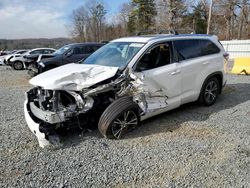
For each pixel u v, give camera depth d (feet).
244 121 17.78
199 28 165.58
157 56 17.43
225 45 64.90
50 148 14.21
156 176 11.45
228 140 14.82
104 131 14.84
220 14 160.66
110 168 12.17
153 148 14.05
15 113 21.22
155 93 16.93
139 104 15.70
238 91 26.96
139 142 14.83
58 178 11.48
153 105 16.74
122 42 18.65
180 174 11.55
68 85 14.12
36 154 13.67
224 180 11.00
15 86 35.83
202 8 161.89
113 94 15.78
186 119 18.34
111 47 18.80
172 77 17.69
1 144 14.94
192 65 19.10
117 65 16.35
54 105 13.93
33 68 40.83
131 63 16.05
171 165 12.31
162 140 15.02
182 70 18.35
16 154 13.73
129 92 15.39
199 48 20.40
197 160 12.69
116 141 15.02
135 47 17.19
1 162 12.94
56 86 13.83
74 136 15.70
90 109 14.80
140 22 170.40
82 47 41.52
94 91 14.43
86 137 15.53
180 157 13.02
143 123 17.72
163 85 17.22
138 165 12.37
